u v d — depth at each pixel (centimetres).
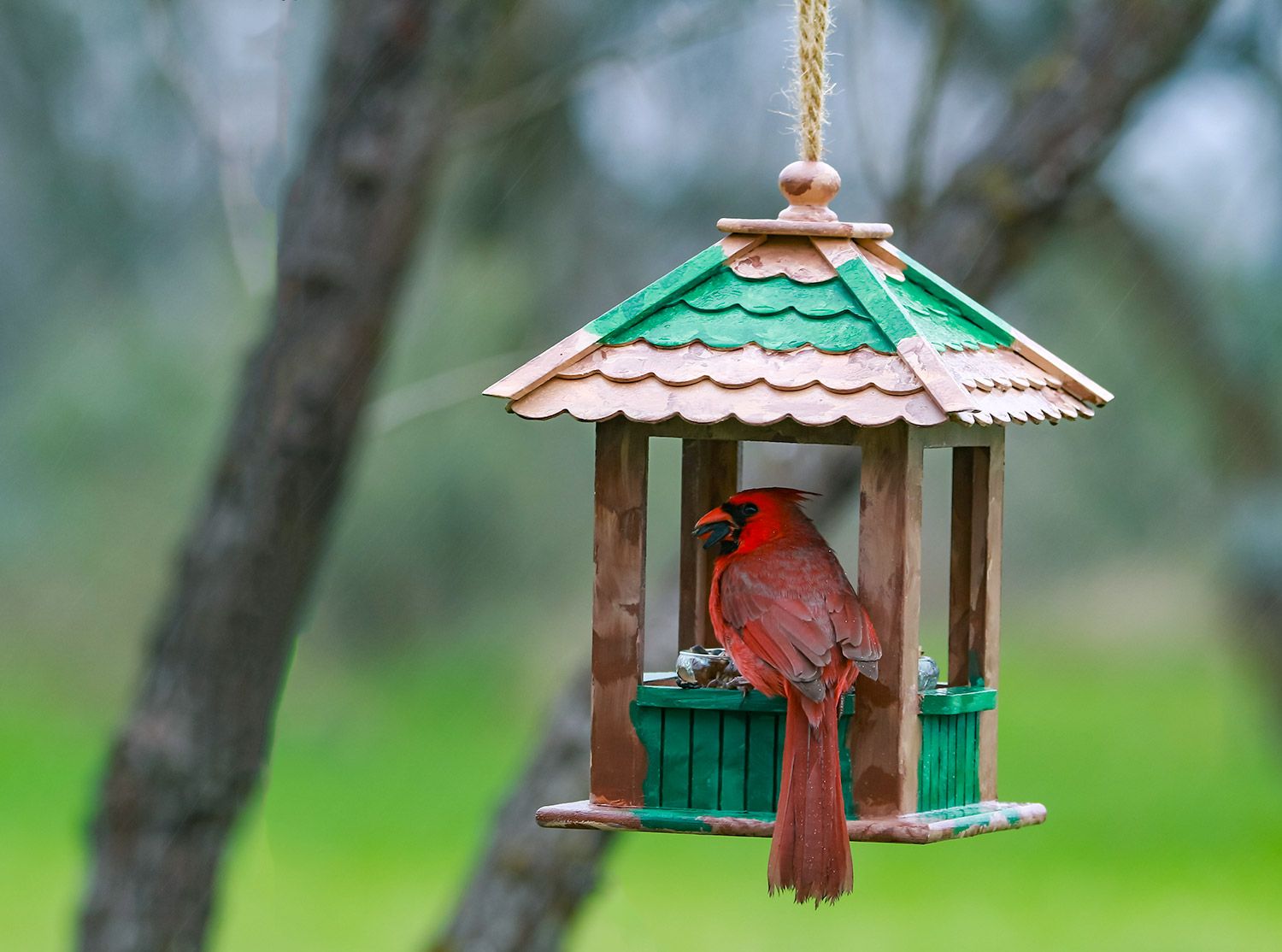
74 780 1797
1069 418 565
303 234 790
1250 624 1803
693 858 1747
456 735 1888
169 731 809
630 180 1449
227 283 1673
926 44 1069
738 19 874
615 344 543
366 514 1711
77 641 1906
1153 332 1606
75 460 1762
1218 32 1325
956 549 592
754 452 877
